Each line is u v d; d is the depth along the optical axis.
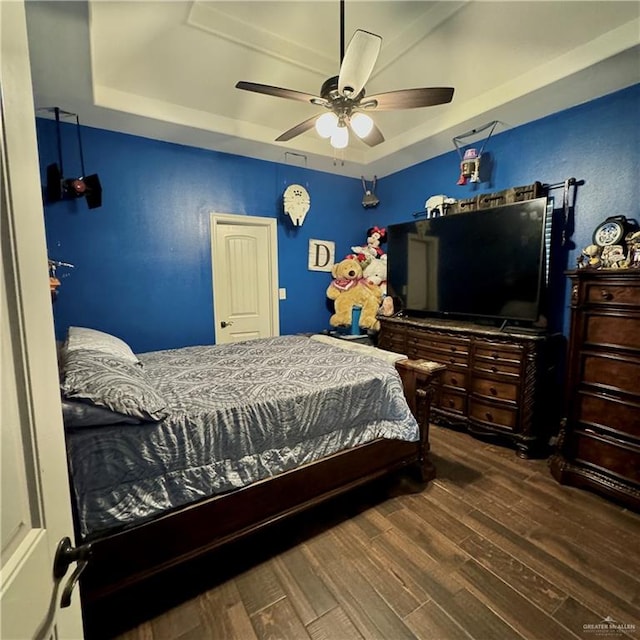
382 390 2.10
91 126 2.91
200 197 3.49
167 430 1.44
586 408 2.21
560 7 1.89
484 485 2.31
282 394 1.78
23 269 0.57
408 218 4.14
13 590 0.49
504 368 2.76
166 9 1.89
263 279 4.00
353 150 3.88
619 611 1.42
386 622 1.39
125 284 3.19
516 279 2.84
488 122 2.96
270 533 1.88
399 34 2.16
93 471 1.30
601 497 2.16
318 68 2.49
